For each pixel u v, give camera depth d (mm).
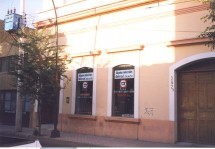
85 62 18578
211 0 10781
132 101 16312
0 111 25172
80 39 19016
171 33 15008
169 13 15133
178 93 14883
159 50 15336
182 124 14648
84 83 18719
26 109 22344
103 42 17781
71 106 19125
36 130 17797
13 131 19812
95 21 18328
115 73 17219
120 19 17109
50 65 17000
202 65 14289
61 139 15992
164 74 15031
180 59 14539
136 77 16016
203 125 14070
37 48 17094
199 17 14094
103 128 17234
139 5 16297
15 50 23891
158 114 15070
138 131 15719
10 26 21156
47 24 20719
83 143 14641
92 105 17938
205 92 14164
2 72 25172
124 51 16656
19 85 17797
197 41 13922
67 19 19625
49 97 17250
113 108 17062
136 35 16312
